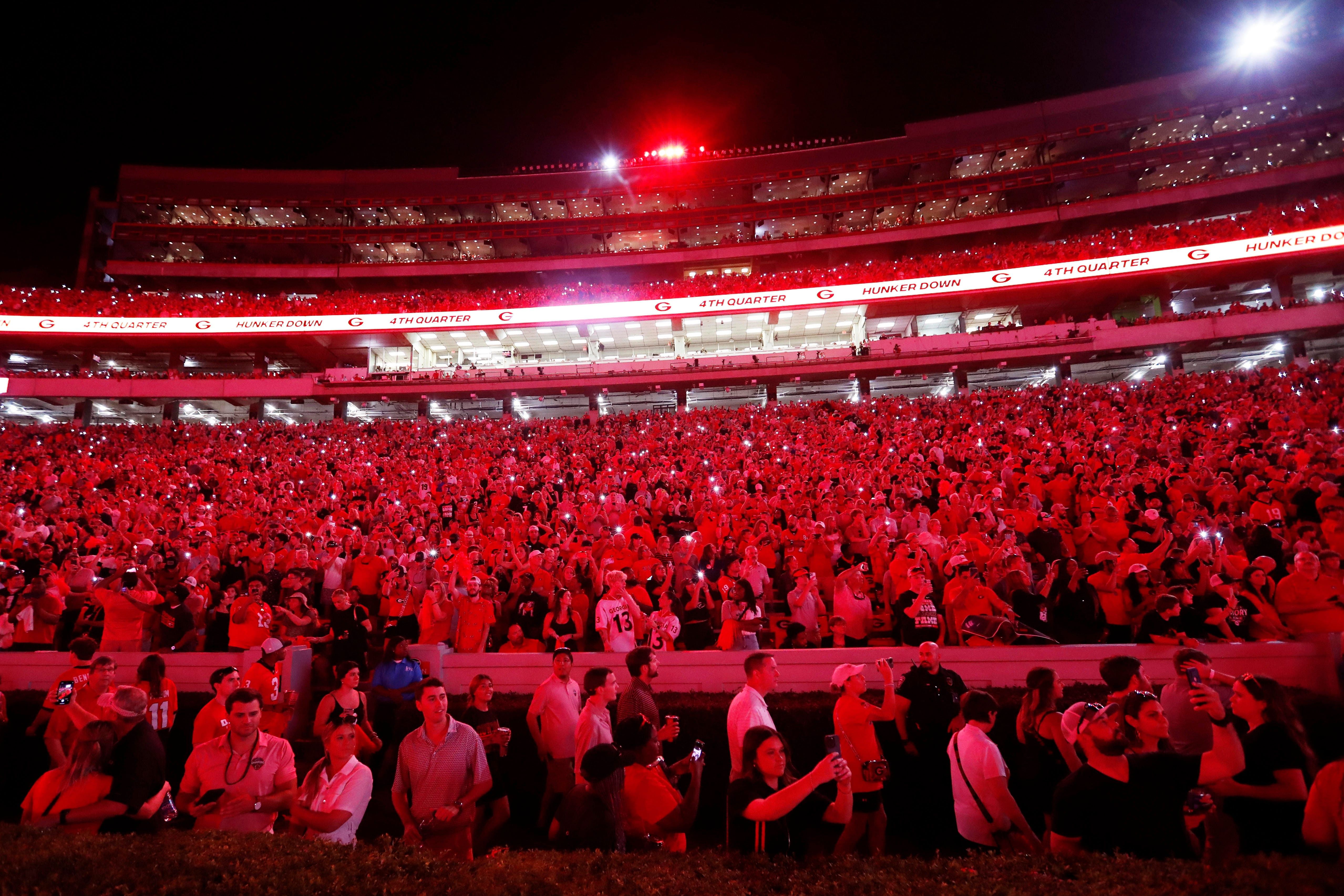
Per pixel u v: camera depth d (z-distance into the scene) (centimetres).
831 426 2714
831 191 5228
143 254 5069
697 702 792
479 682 680
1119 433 2041
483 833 613
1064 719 530
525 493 2072
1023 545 1205
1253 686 412
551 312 4244
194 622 1057
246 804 493
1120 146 4859
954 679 680
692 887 334
